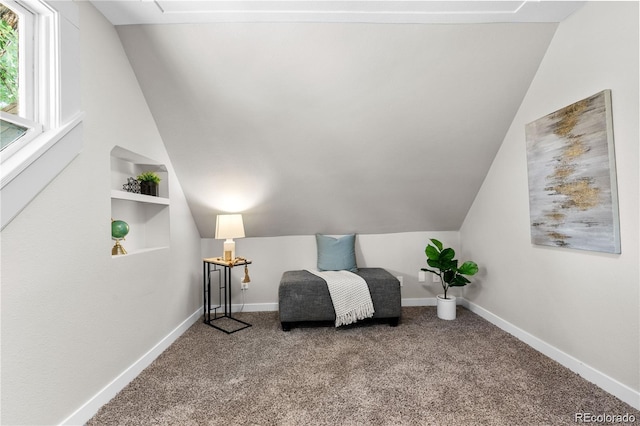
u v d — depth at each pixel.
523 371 1.99
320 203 3.15
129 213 2.37
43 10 1.40
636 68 1.57
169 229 2.54
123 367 1.87
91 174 1.63
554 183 2.09
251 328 2.85
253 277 3.45
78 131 1.52
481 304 3.13
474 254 3.25
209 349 2.38
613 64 1.68
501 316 2.79
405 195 3.13
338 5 1.76
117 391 1.79
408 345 2.43
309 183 2.94
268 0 1.71
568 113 1.95
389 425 1.49
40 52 1.42
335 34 1.98
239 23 1.90
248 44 2.00
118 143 1.90
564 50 2.00
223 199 2.98
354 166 2.82
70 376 1.46
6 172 1.16
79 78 1.56
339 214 3.28
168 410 1.62
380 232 3.54
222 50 2.03
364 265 3.54
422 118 2.48
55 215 1.39
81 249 1.55
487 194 2.98
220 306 3.29
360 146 2.65
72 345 1.48
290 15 1.84
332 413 1.59
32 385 1.27
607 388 1.75
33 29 1.41
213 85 2.19
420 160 2.80
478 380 1.89
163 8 1.74
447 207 3.29
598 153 1.76
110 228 1.78
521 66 2.21
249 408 1.64
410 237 3.56
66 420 1.43
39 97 1.42
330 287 2.79
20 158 1.24
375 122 2.48
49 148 1.34
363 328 2.82
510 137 2.59
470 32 2.02
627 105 1.62
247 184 2.89
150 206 2.55
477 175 2.96
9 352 1.19
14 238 1.21
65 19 1.47
